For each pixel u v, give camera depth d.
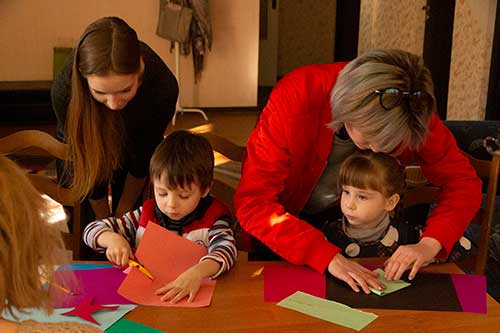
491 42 4.64
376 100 1.37
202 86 6.95
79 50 1.71
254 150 1.66
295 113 1.60
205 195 1.73
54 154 1.96
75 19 6.46
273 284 1.53
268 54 8.99
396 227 1.82
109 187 2.28
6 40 6.37
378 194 1.71
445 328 1.35
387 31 6.77
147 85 1.93
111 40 1.67
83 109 1.81
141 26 6.64
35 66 6.48
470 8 4.85
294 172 1.69
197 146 1.67
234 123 6.50
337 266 1.56
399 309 1.43
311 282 1.54
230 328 1.33
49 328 0.86
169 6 6.20
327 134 1.66
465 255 2.13
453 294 1.50
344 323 1.36
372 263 1.68
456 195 1.71
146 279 1.52
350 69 1.44
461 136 2.91
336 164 1.79
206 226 1.72
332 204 1.84
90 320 1.34
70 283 1.45
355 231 1.80
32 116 6.09
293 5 9.34
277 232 1.60
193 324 1.35
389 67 1.38
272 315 1.39
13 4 6.30
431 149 1.70
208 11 6.33
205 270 1.52
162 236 1.61
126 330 1.31
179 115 6.78
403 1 6.35
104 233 1.67
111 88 1.69
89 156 1.88
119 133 1.93
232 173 4.21
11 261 0.79
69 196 1.96
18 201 0.80
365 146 1.48
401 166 1.76
